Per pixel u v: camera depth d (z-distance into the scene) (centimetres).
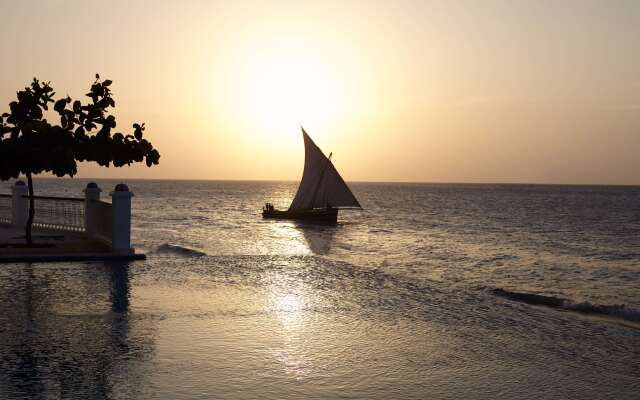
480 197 18812
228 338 864
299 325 972
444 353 837
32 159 1667
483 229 5969
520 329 1041
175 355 766
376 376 713
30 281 1303
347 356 797
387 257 3256
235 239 3831
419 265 2844
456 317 1120
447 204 13162
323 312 1095
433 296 1348
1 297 1119
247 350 803
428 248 3903
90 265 1592
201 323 953
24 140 1697
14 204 2473
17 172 1725
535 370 776
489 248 3969
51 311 1009
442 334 961
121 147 1789
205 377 681
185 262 1759
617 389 712
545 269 2878
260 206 10781
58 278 1354
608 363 838
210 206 10219
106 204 1852
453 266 2852
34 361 725
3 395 607
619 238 5069
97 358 744
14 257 1592
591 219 8044
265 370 716
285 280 1475
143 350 785
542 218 8131
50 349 779
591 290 2180
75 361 729
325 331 939
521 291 2094
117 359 742
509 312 1199
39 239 2012
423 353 830
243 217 7269
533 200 16500
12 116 1698
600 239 4947
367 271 1717
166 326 925
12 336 841
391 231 5678
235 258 1933
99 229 1958
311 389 654
